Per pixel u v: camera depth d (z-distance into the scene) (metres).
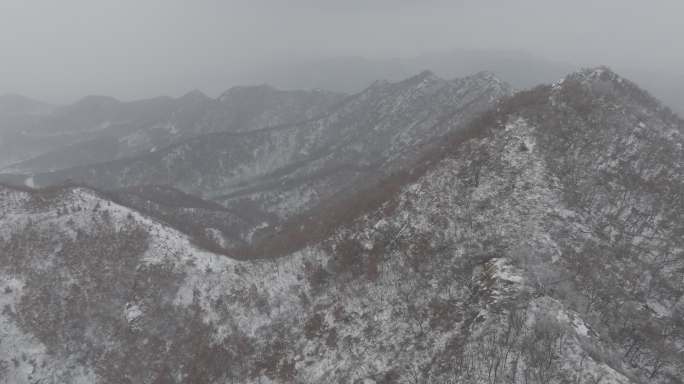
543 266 44.16
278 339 53.44
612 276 44.16
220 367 52.34
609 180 54.94
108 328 58.25
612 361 35.25
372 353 44.97
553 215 50.25
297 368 48.50
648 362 37.16
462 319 42.31
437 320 44.19
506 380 33.97
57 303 59.34
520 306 38.94
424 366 40.22
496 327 38.41
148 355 55.72
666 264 45.41
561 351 34.62
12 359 53.81
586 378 31.95
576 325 36.84
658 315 41.00
